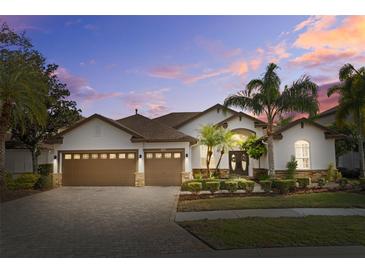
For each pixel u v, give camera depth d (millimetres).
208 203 12344
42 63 21297
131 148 20031
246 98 18328
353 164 26969
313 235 7234
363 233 7395
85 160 20312
